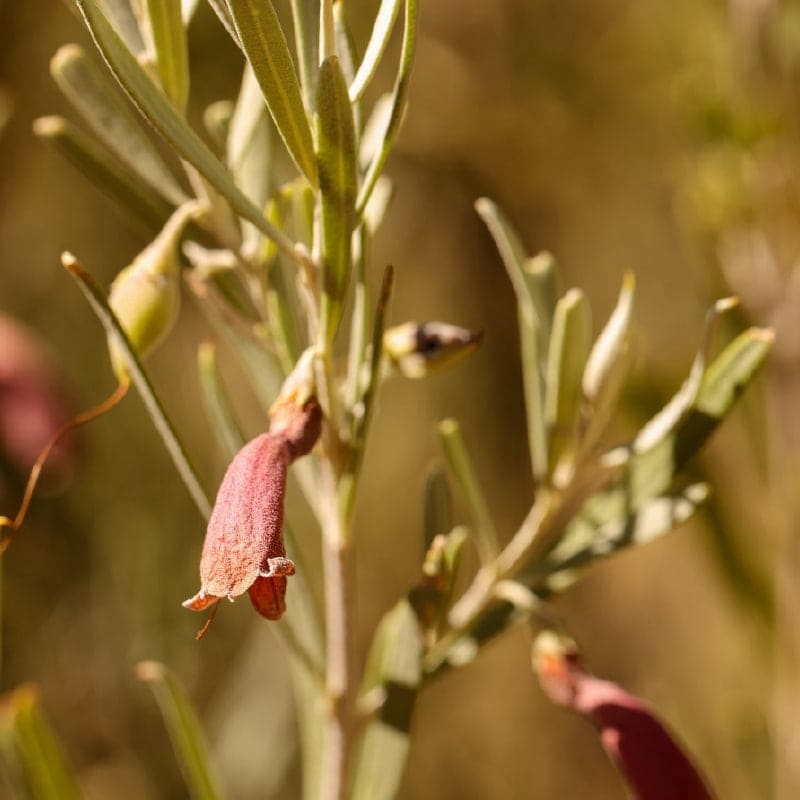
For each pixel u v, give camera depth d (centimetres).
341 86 29
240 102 34
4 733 35
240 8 29
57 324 71
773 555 49
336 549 33
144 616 69
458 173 84
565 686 33
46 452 32
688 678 87
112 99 33
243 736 67
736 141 50
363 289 32
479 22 81
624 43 81
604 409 33
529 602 33
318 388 31
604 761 92
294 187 33
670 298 91
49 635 67
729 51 52
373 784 34
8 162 65
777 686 49
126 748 70
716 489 46
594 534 34
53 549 66
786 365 49
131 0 32
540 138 82
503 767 90
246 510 29
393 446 89
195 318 77
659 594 94
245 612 73
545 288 34
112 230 73
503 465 88
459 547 33
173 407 75
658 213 90
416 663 33
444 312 87
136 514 70
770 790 51
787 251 50
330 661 33
